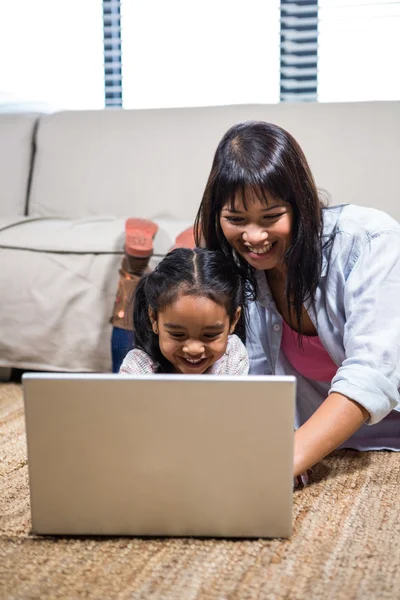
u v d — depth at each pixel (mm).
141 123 2248
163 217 2229
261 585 864
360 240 1218
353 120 2102
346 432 1111
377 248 1204
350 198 2107
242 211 1120
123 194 2256
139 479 968
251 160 1098
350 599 832
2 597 844
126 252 1798
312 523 1040
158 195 2230
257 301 1340
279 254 1174
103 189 2268
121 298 1789
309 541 979
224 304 1143
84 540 988
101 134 2275
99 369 1912
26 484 1227
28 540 993
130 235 1822
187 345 1140
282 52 2893
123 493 975
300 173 1127
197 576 887
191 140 2209
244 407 935
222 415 938
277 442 945
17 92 2861
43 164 2324
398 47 2713
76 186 2287
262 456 951
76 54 2895
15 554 952
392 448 1380
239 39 2852
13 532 1020
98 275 1885
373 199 2096
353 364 1146
